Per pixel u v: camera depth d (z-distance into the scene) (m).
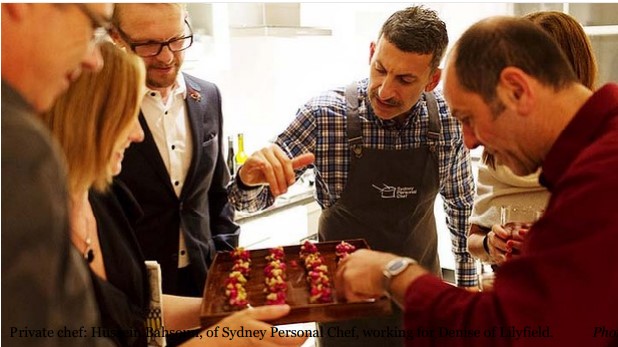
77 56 0.75
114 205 1.25
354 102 1.75
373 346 1.68
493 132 0.90
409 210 1.77
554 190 0.84
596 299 0.73
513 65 0.85
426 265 1.84
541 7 3.22
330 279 1.26
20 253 0.58
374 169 1.74
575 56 1.27
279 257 1.41
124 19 1.46
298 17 3.74
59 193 0.63
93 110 1.06
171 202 1.64
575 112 0.87
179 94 1.71
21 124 0.60
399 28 1.48
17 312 0.58
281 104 3.65
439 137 1.75
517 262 0.80
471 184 1.90
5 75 0.70
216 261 1.37
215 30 2.80
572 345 0.75
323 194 1.80
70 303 0.65
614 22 2.99
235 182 1.56
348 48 3.73
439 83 1.75
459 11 3.51
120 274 1.19
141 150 1.59
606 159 0.78
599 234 0.73
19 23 0.68
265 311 1.06
